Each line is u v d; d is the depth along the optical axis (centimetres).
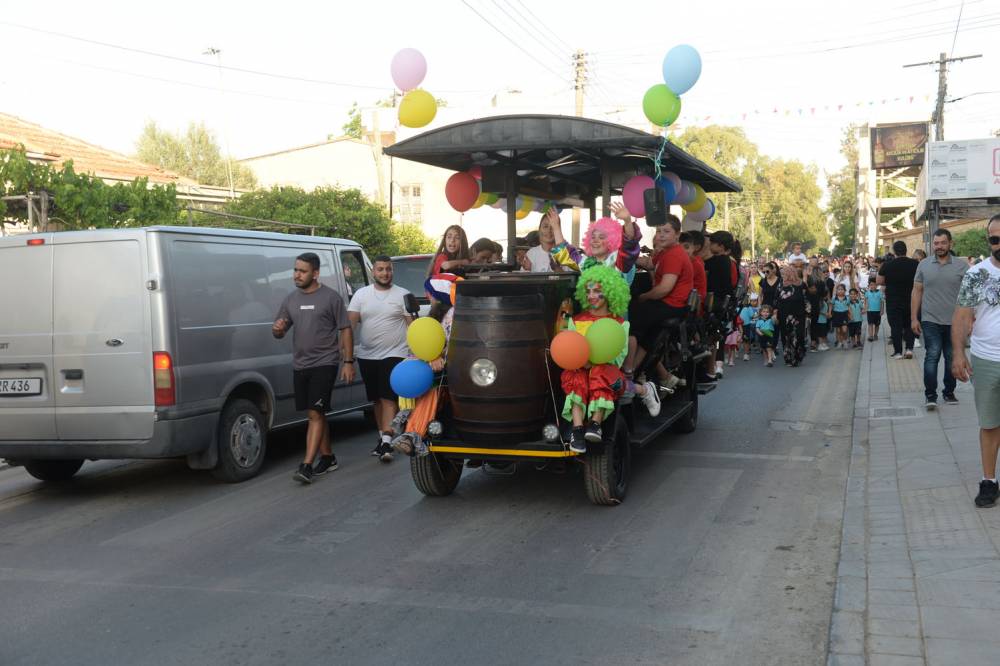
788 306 1484
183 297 693
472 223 3297
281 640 416
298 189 2305
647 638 406
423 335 621
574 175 885
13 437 703
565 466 627
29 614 459
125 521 639
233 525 617
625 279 657
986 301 550
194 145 4397
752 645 395
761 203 7256
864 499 620
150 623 441
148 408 671
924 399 997
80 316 685
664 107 686
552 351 579
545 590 471
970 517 548
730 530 569
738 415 1006
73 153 2061
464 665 383
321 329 741
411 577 498
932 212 2553
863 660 367
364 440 931
